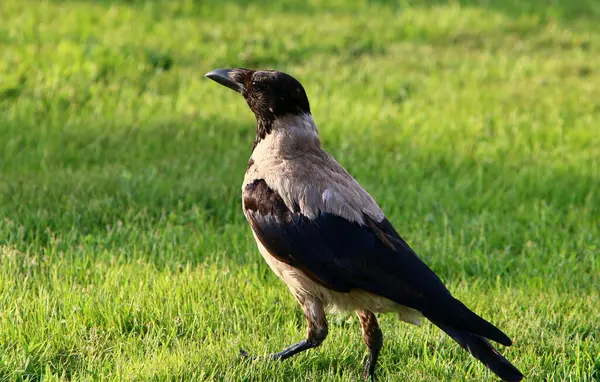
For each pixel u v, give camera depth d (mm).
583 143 16016
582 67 21469
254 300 9555
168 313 9031
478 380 7977
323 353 8516
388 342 8773
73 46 19688
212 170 13789
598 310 9664
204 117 16641
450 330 7062
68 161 14172
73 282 9664
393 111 17453
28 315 8664
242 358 8164
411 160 14844
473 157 15148
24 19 22016
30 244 10742
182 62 20078
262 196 8000
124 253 10555
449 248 11273
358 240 7574
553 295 9930
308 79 19547
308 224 7738
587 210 12883
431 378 7988
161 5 24875
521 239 11969
